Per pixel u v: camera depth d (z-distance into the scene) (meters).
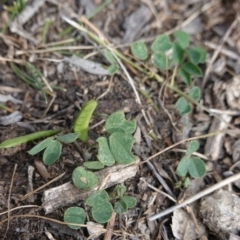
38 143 0.25
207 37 0.33
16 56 0.30
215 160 0.27
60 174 0.25
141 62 0.30
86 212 0.24
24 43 0.31
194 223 0.25
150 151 0.26
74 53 0.31
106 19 0.33
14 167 0.25
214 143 0.27
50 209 0.23
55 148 0.24
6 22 0.31
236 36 0.32
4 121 0.27
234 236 0.24
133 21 0.33
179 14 0.34
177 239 0.24
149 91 0.29
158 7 0.34
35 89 0.29
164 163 0.26
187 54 0.29
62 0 0.33
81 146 0.25
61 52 0.31
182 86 0.30
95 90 0.29
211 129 0.28
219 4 0.34
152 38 0.32
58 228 0.24
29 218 0.24
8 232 0.23
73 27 0.32
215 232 0.24
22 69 0.30
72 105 0.28
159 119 0.28
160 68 0.29
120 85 0.29
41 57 0.30
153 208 0.25
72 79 0.29
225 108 0.29
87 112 0.23
